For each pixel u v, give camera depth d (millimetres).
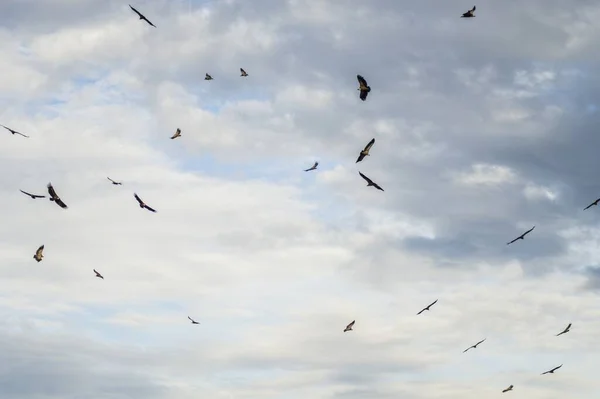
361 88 95625
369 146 99938
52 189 106375
